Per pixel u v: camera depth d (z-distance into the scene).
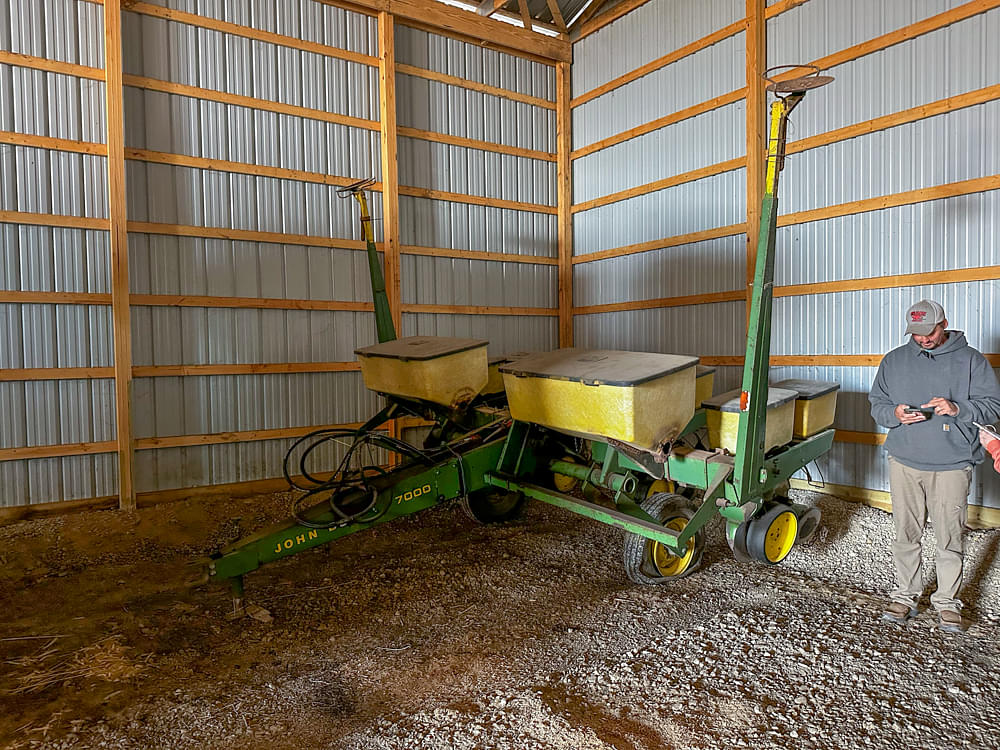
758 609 3.25
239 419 5.55
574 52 7.30
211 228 5.34
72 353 4.83
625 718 2.33
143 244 5.10
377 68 6.10
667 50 6.21
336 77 5.90
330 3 5.82
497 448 3.88
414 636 3.00
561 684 2.57
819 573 3.74
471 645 2.90
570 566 3.91
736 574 3.73
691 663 2.72
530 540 4.40
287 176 5.66
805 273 5.19
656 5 6.29
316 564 3.95
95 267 4.89
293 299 5.73
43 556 4.13
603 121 6.98
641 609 3.27
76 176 4.81
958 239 4.31
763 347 3.11
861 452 4.91
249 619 3.18
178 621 3.17
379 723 2.31
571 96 7.39
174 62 5.19
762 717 2.33
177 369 5.25
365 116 6.06
